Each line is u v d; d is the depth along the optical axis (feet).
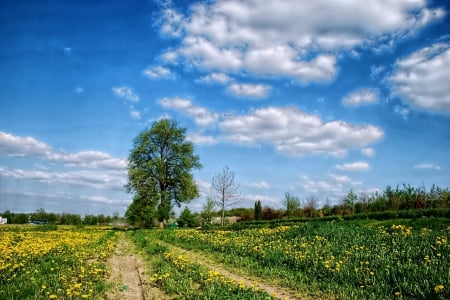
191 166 211.82
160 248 73.26
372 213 97.25
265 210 218.59
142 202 204.23
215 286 37.24
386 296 32.73
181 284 39.14
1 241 84.43
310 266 47.26
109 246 81.15
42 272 44.70
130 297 36.32
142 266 56.13
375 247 54.24
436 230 60.80
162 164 204.33
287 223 119.34
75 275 44.91
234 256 61.16
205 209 205.67
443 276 34.37
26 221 354.54
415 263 41.63
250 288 35.40
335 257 49.98
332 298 34.76
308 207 186.91
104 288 38.52
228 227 137.39
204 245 81.97
